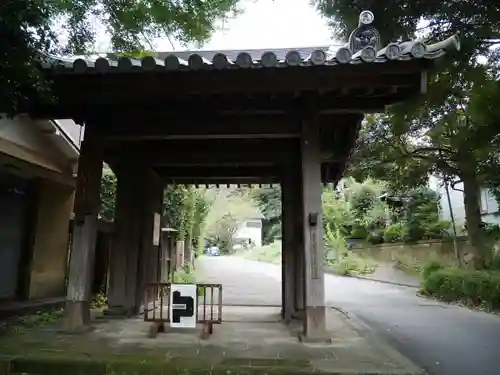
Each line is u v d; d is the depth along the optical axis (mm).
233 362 4879
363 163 16203
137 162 8289
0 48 4141
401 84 5426
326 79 5445
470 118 10898
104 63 5246
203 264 33875
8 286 8773
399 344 7578
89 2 4957
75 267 6555
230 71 5297
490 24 7324
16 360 4902
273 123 6605
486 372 5797
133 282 8297
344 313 10281
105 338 6141
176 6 5512
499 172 13211
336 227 30484
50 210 10062
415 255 22562
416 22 7449
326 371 4551
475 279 12797
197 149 8203
